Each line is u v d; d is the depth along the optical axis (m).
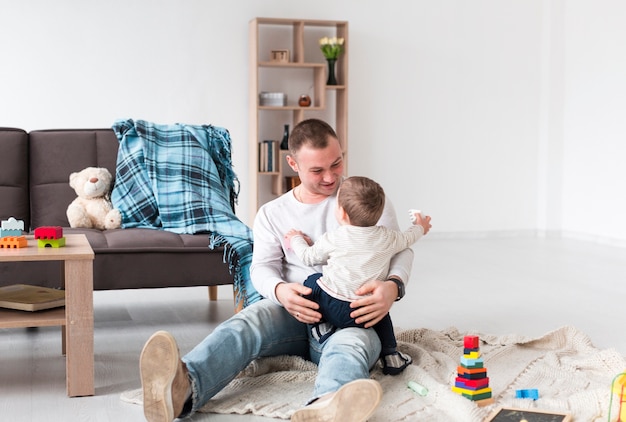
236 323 2.22
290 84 6.19
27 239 2.72
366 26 6.29
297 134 2.33
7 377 2.58
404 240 2.32
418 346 2.68
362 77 6.31
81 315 2.35
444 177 6.59
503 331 3.26
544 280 4.50
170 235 3.20
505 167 6.75
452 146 6.59
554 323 3.40
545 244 6.20
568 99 6.61
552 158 6.70
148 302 3.93
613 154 6.11
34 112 5.59
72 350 2.35
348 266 2.22
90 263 2.35
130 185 3.55
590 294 4.08
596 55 6.26
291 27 6.14
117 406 2.27
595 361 2.54
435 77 6.50
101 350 2.94
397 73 6.40
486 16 6.58
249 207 6.14
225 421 2.11
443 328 3.31
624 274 4.72
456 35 6.52
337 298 2.19
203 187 3.56
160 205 3.49
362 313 2.17
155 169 3.57
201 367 2.08
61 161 3.67
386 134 6.41
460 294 4.07
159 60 5.84
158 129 3.72
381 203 2.24
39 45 5.57
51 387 2.46
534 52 6.72
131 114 5.80
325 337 2.29
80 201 3.53
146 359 1.93
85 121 5.70
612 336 3.16
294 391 2.31
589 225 6.42
